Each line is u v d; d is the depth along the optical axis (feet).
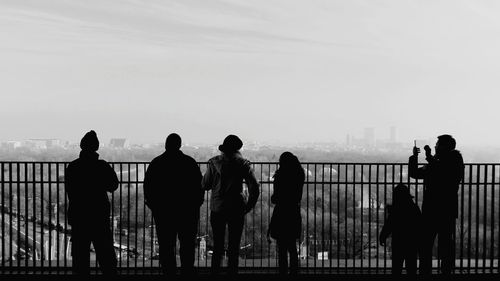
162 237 18.70
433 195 19.93
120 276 19.83
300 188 19.71
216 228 19.45
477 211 21.36
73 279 18.95
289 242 19.66
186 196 18.63
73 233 18.47
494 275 20.59
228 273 19.66
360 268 21.29
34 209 20.85
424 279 20.01
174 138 18.86
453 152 20.01
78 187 18.38
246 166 19.30
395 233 19.53
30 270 20.65
